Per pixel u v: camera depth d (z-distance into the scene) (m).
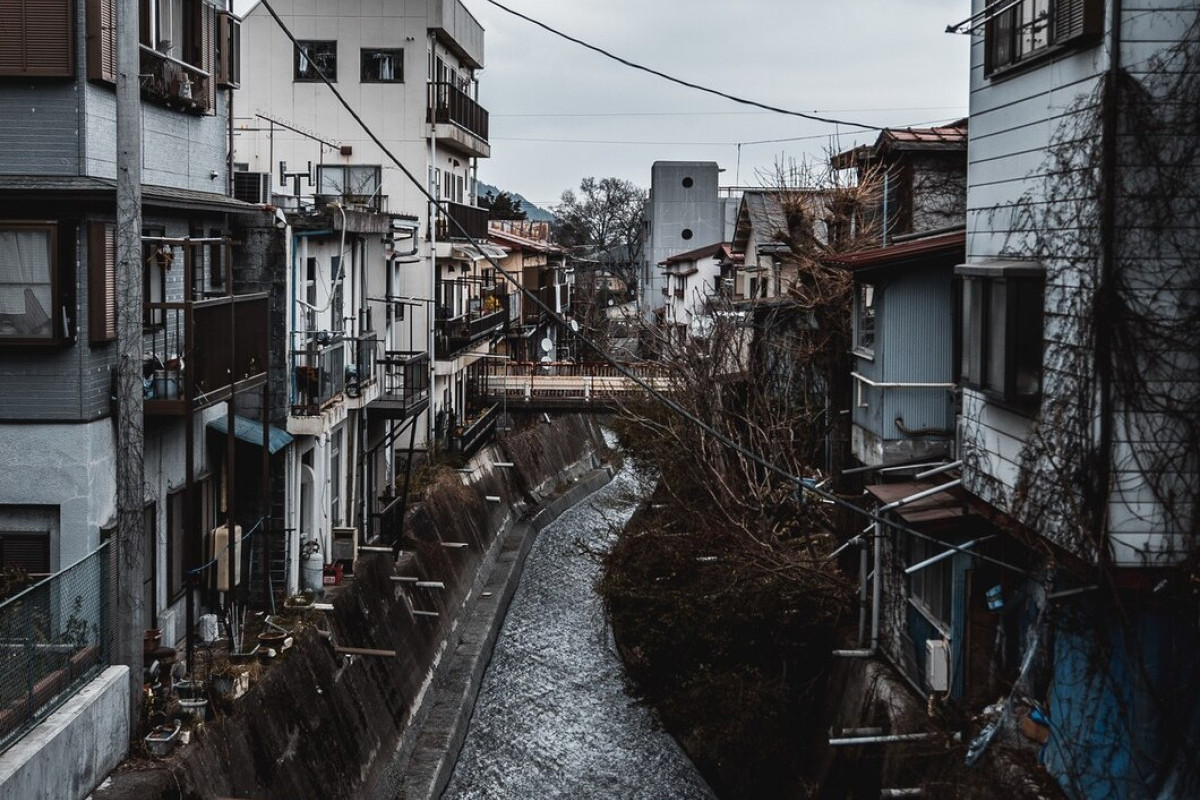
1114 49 9.77
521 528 35.94
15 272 12.71
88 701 10.91
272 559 18.16
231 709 13.30
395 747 18.50
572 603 30.02
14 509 13.06
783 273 28.19
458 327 33.88
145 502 14.29
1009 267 11.00
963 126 21.33
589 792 19.23
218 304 14.55
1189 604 10.20
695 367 24.20
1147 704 10.38
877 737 13.79
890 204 20.81
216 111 17.27
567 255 64.56
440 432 34.00
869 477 17.55
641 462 28.91
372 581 21.19
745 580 18.48
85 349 12.97
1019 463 11.38
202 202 15.50
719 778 18.97
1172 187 9.80
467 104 37.88
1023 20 11.32
